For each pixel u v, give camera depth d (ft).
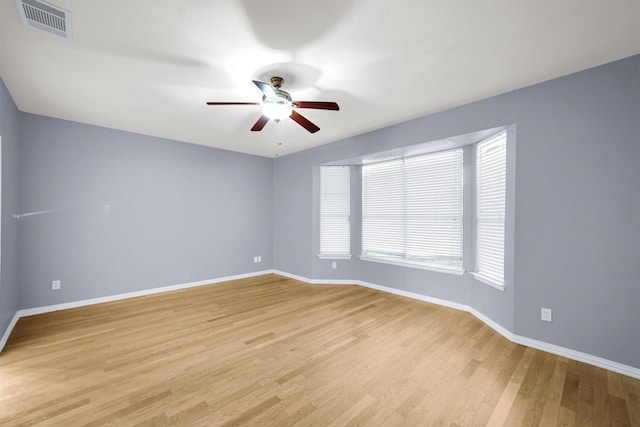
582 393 6.19
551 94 8.04
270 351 8.04
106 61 7.10
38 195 10.93
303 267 16.84
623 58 6.98
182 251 14.93
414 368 7.16
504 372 7.00
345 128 12.61
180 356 7.72
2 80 8.08
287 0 5.04
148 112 10.61
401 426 5.20
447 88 8.64
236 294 13.84
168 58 6.96
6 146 8.72
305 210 16.75
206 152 15.88
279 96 7.40
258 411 5.58
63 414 5.44
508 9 5.32
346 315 10.93
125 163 13.07
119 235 12.91
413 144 11.44
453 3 5.16
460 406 5.77
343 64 7.24
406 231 13.67
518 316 8.60
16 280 10.14
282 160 18.35
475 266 11.14
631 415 5.52
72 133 11.69
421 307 11.86
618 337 7.04
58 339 8.73
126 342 8.55
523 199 8.51
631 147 6.90
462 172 11.69
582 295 7.54
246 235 17.62
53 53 6.74
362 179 15.65
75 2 5.08
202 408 5.65
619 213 7.05
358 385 6.45
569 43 6.39
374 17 5.51
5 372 6.86
